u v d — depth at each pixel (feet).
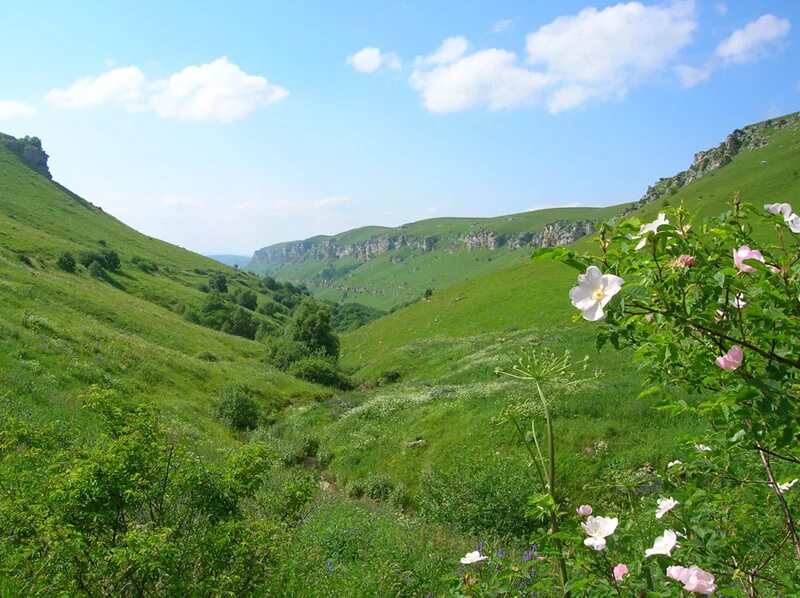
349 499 52.54
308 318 172.96
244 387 104.12
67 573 11.08
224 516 14.07
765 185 233.76
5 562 11.27
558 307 153.89
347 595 20.57
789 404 6.29
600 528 8.25
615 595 7.66
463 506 40.86
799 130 341.00
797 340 6.87
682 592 7.10
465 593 10.00
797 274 7.00
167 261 421.18
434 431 67.26
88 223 436.76
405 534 33.24
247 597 13.66
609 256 7.30
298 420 95.81
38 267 183.83
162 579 12.09
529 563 9.64
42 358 67.46
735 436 7.18
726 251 7.50
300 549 23.08
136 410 14.75
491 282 240.73
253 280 492.13
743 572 7.82
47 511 11.73
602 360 76.74
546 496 9.46
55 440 14.47
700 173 387.96
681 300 6.86
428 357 146.20
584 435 51.34
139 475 12.34
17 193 424.46
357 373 168.86
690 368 7.48
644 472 13.16
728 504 9.42
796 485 9.41
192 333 174.81
